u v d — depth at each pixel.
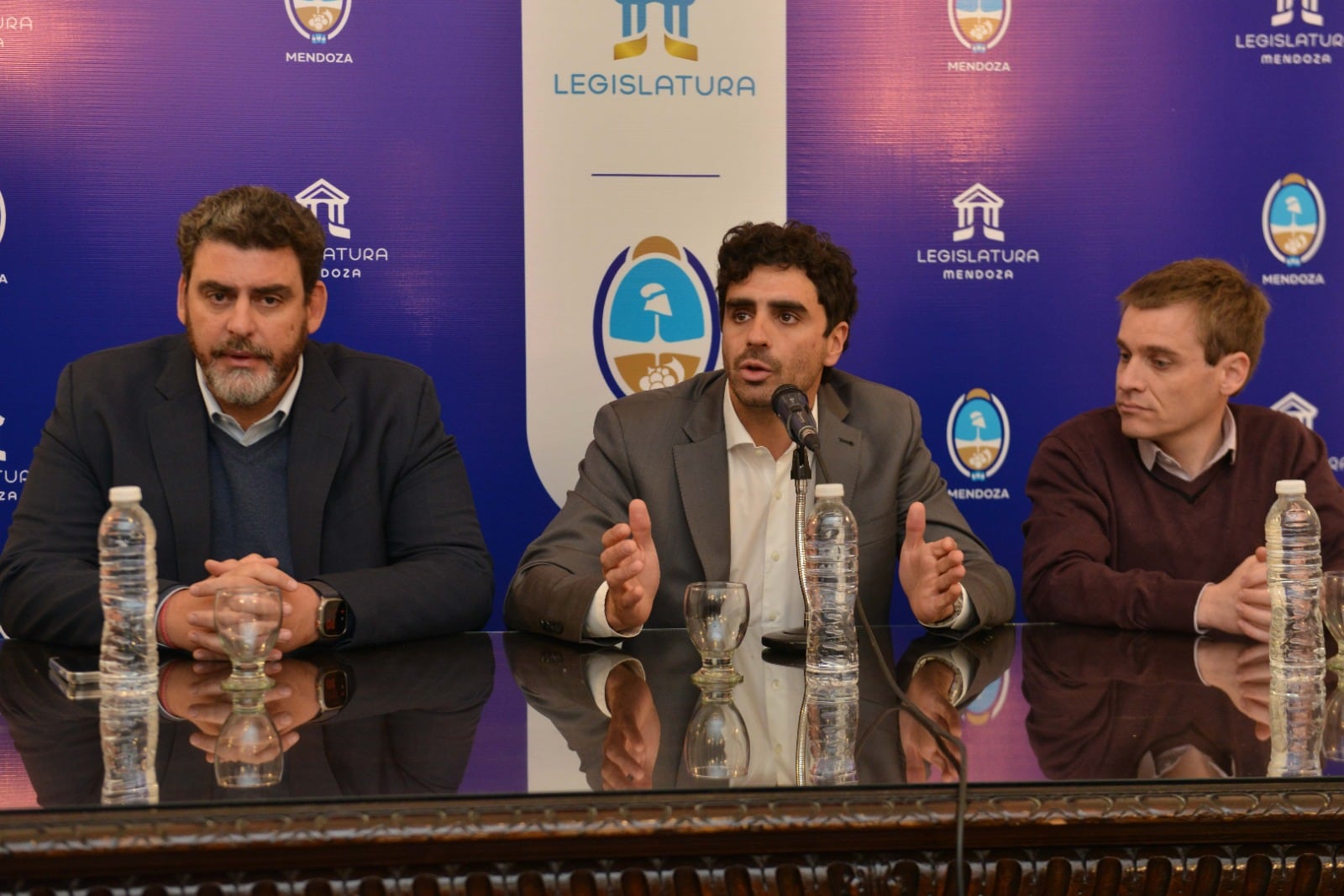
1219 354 2.38
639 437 2.39
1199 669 1.70
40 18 2.90
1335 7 3.09
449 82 3.00
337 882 1.08
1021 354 3.13
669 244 3.07
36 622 1.96
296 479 2.28
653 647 1.95
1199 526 2.44
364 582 2.01
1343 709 1.43
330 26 2.96
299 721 1.40
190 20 2.93
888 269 3.11
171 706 1.48
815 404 2.42
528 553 2.30
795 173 3.08
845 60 3.07
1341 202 3.12
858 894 1.12
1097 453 2.50
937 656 1.83
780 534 2.40
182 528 2.23
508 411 3.07
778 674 1.69
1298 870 1.13
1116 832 1.12
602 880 1.09
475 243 3.03
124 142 2.94
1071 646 1.92
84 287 2.94
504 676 1.69
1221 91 3.10
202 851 1.05
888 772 1.17
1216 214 3.12
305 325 2.31
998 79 3.09
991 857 1.12
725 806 1.09
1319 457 2.47
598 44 3.02
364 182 3.00
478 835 1.06
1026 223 3.12
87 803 1.08
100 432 2.25
